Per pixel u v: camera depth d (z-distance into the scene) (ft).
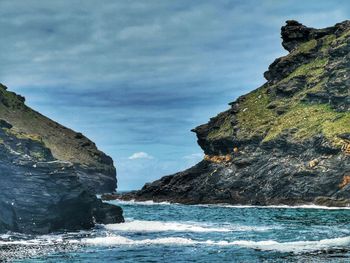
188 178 642.63
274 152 553.64
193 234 191.62
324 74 635.25
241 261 122.83
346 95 563.48
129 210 438.81
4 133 218.38
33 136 241.76
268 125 627.05
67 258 128.06
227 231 203.62
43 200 189.98
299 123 573.74
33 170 192.34
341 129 508.94
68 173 201.87
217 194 575.38
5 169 184.03
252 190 542.98
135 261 124.47
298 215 333.01
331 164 478.59
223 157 647.15
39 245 152.66
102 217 236.43
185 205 559.38
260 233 193.98
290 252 136.67
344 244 153.58
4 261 122.62
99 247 148.77
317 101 614.75
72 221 206.28
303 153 521.65
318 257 126.93
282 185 509.35
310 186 480.64
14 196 184.14
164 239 167.43
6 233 177.99
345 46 605.31
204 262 122.62
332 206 456.86
